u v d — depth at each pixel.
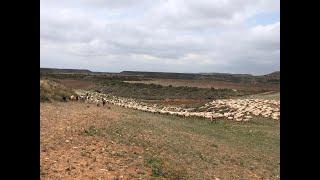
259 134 32.97
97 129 21.14
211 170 17.20
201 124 37.22
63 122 21.61
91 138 18.39
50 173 11.95
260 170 19.23
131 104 51.28
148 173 14.13
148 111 44.59
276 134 33.22
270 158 22.92
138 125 26.36
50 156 13.95
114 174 13.17
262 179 17.36
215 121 39.69
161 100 79.44
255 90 106.88
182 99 82.75
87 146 16.64
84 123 22.33
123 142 18.92
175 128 29.42
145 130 24.59
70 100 38.72
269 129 36.09
